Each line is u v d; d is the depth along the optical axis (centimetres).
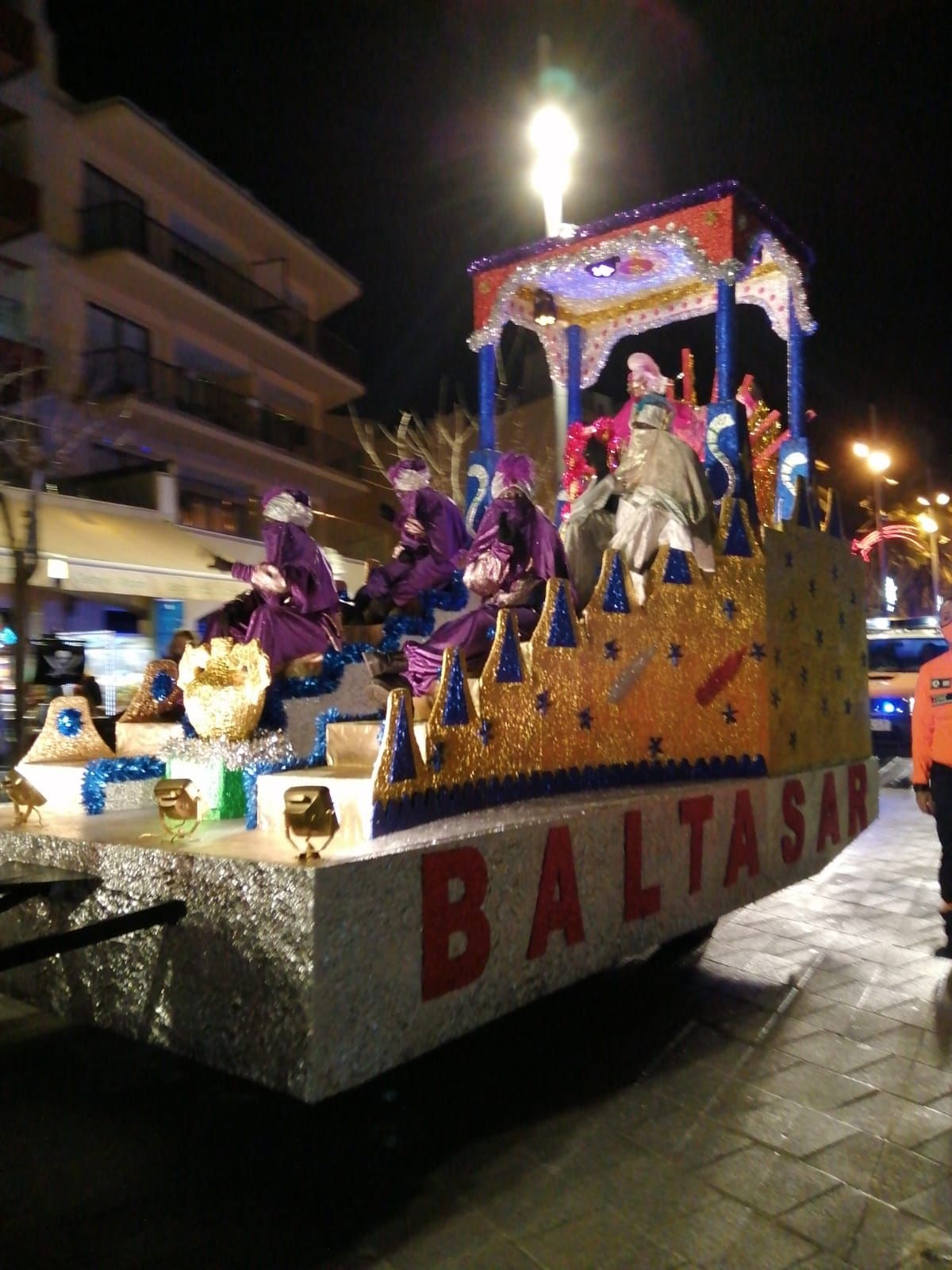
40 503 1464
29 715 1334
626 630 474
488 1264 264
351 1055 297
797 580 580
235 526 2092
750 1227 282
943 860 567
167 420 2084
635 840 424
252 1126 341
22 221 1844
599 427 754
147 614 1716
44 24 1972
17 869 381
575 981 388
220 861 312
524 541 489
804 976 515
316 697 494
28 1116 346
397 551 642
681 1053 413
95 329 2052
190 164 2216
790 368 741
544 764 430
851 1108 359
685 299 816
